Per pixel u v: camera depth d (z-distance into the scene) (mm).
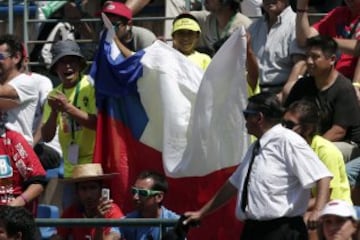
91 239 23359
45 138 25828
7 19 31891
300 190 21094
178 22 25828
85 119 25375
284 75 26969
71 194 25375
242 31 23781
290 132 21219
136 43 27000
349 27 26641
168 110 24781
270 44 27062
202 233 24047
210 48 27875
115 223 22297
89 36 30547
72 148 25656
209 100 24000
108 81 25172
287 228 21000
